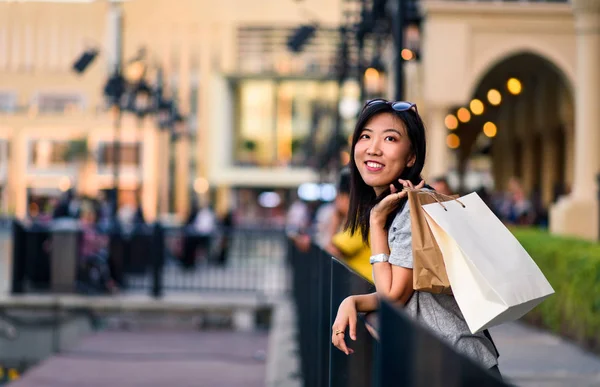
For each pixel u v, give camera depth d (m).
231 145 77.19
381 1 14.86
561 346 10.61
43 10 84.81
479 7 19.05
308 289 7.33
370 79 17.81
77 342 14.94
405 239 3.10
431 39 19.05
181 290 18.39
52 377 10.48
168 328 15.62
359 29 15.96
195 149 80.06
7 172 73.31
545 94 24.77
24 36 86.44
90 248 16.61
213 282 20.72
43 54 86.38
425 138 3.38
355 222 3.59
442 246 2.94
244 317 16.52
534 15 19.09
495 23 19.11
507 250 2.91
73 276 16.17
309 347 6.87
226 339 14.22
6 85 80.62
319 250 5.73
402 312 2.19
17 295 15.99
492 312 2.81
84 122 72.69
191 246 23.42
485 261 2.85
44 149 73.25
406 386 2.14
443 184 8.95
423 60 19.14
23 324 15.48
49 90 80.38
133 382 10.21
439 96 19.05
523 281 2.84
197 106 81.12
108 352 12.60
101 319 15.84
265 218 77.62
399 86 11.39
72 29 84.38
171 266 23.52
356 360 3.25
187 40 81.38
